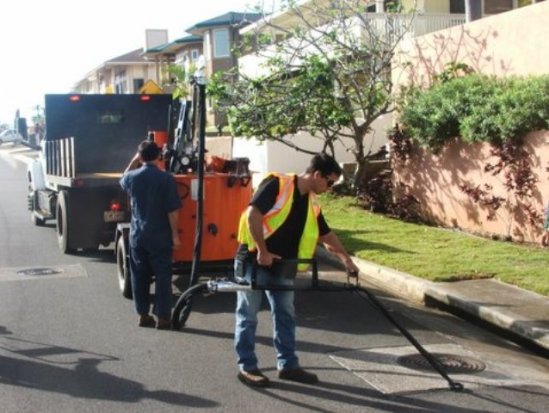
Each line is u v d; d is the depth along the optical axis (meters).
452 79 13.19
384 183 15.25
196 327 7.61
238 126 16.41
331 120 15.98
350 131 19.23
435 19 19.39
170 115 11.52
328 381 5.95
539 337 7.01
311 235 5.80
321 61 15.90
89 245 11.62
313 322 7.85
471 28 13.09
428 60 14.26
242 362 5.89
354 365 6.36
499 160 11.81
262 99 16.09
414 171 14.24
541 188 10.98
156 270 7.46
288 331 5.93
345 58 15.82
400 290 9.40
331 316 8.10
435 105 13.01
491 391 5.77
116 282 9.87
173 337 7.24
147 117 13.39
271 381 5.92
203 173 7.88
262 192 5.68
